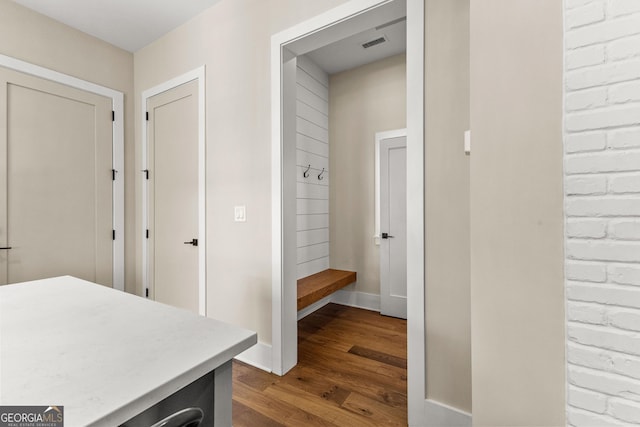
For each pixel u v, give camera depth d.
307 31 1.85
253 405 1.65
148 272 2.88
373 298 3.36
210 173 2.38
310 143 3.31
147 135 2.89
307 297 2.58
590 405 0.99
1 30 2.18
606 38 0.97
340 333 2.69
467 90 1.37
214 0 2.27
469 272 1.38
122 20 2.49
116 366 0.60
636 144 0.93
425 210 1.48
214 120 2.35
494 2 1.13
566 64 1.02
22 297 1.05
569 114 1.02
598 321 0.98
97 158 2.73
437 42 1.43
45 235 2.42
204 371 0.62
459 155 1.40
